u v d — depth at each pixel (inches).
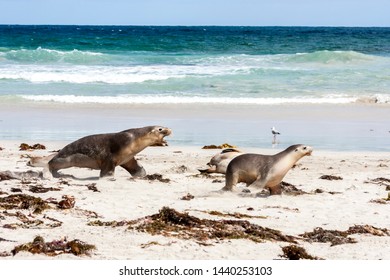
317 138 1097.4
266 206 589.6
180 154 922.1
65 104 1434.5
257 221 529.3
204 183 704.4
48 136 1059.3
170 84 1782.7
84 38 3914.9
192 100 1520.7
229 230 481.1
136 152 706.8
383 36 4899.1
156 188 666.2
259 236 475.8
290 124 1246.3
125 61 2438.5
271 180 632.4
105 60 2444.6
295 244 464.8
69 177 719.1
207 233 471.8
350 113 1401.3
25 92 1601.9
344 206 603.2
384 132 1172.5
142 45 3334.2
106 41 3607.3
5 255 407.2
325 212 575.5
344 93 1689.2
